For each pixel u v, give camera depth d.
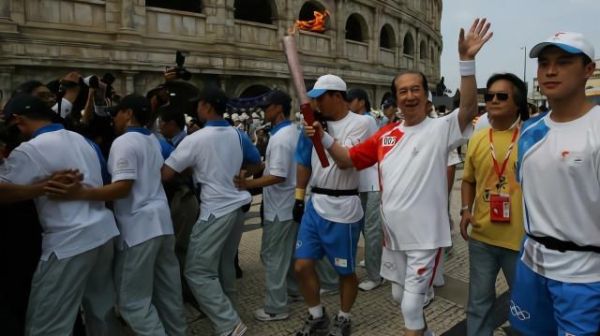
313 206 3.92
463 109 2.88
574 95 2.19
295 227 4.45
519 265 2.54
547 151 2.26
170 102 4.98
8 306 3.11
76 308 3.13
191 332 4.26
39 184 2.89
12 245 3.17
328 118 3.99
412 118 3.04
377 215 5.14
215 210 3.94
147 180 3.59
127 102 3.62
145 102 3.67
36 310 3.01
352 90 5.56
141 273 3.51
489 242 3.30
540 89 2.27
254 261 6.25
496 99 3.27
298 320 4.45
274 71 20.66
